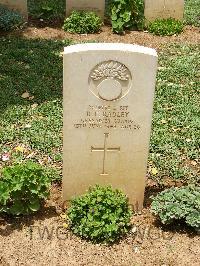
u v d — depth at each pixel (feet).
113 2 17.54
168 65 15.15
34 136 11.32
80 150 8.89
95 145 8.86
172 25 17.72
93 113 8.57
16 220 9.04
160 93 13.37
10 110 12.30
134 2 17.47
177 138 11.44
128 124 8.71
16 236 8.74
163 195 9.05
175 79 14.28
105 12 19.35
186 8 20.08
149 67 8.25
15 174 8.80
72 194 9.33
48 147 11.01
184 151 11.09
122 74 8.30
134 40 17.17
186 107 12.76
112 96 8.43
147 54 8.16
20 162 10.34
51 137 11.31
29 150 10.93
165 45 16.80
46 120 11.98
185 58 15.65
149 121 8.69
